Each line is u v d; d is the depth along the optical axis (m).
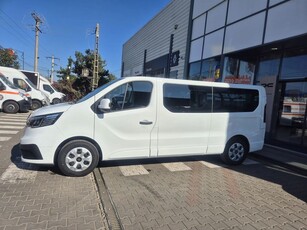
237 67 11.74
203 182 5.17
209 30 13.00
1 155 6.14
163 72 19.27
